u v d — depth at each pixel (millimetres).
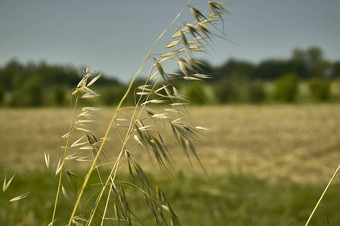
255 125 20312
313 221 4750
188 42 1271
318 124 20375
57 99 45844
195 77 1239
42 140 15453
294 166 10414
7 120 24984
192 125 1305
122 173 5777
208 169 9695
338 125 19750
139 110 1360
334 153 12539
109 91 32812
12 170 8039
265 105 37531
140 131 1322
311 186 7031
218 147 13477
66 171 1583
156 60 1280
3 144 14094
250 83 43500
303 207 5352
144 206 4637
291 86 42344
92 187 4801
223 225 4535
